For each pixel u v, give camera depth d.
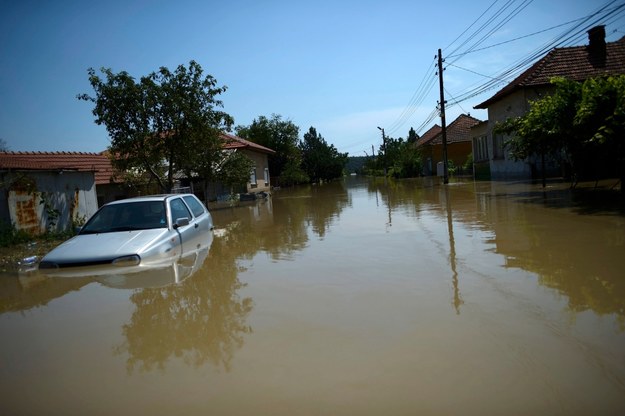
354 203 17.36
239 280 5.50
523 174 20.94
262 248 7.95
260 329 3.77
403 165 46.84
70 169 13.84
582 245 6.25
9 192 11.61
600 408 2.39
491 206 11.88
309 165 57.69
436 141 41.69
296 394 2.69
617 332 3.30
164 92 14.38
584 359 2.92
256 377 2.93
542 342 3.21
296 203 19.95
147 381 2.95
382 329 3.62
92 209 15.24
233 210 18.58
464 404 2.49
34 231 12.42
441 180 31.98
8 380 3.09
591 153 11.52
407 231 8.91
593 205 9.96
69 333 3.92
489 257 6.02
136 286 5.31
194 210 8.88
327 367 3.01
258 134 42.84
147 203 7.65
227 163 19.77
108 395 2.80
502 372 2.81
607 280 4.57
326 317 3.99
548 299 4.13
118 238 6.71
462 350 3.15
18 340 3.84
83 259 6.20
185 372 3.05
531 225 8.26
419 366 2.95
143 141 14.61
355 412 2.47
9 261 8.54
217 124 15.59
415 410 2.46
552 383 2.65
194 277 5.69
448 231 8.47
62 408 2.68
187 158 15.70
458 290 4.59
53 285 5.57
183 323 4.01
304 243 8.29
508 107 21.27
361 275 5.48
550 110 11.53
